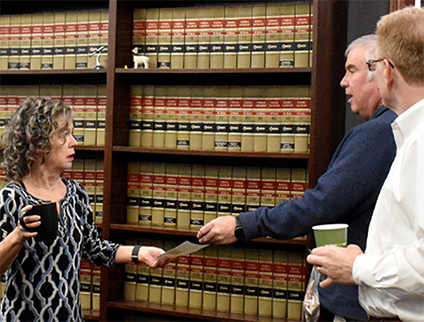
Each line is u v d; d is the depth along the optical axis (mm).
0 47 3090
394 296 1300
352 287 1750
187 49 2805
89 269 2984
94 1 3117
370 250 1423
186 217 2826
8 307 1843
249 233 1981
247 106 2727
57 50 2994
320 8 2500
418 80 1351
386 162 1749
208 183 2797
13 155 1879
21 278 1824
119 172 2848
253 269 2748
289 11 2654
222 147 2762
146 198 2896
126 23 2846
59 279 1857
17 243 1683
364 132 1789
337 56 2787
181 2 3012
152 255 2133
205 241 2074
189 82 2996
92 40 2934
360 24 2918
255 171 2730
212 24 2768
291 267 2686
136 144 2900
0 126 3082
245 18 2719
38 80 3168
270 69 2555
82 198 2102
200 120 2797
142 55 2877
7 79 3150
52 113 1881
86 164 2973
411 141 1275
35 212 1673
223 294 2787
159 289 2893
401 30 1349
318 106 2516
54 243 1855
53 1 3172
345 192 1766
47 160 1922
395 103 1426
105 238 2764
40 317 1815
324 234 1494
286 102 2666
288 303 2686
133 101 2906
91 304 2990
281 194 2695
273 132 2686
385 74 1398
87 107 2955
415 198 1251
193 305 2834
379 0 2881
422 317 1306
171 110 2844
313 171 2494
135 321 3033
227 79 2939
